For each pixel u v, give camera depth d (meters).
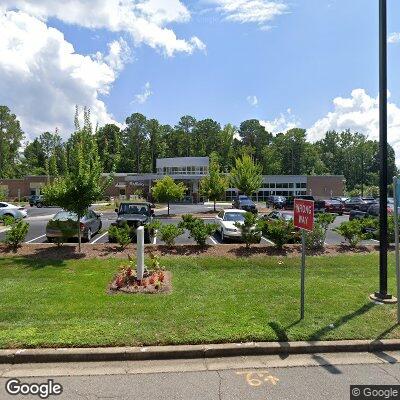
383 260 7.68
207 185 36.62
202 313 6.73
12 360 5.19
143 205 17.92
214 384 4.64
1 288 8.34
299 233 12.78
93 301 7.39
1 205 28.75
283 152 112.00
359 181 117.31
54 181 13.10
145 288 8.34
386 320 6.52
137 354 5.32
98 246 13.13
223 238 16.09
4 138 89.06
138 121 107.88
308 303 7.40
